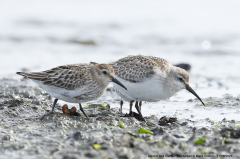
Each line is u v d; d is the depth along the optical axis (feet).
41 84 35.81
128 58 41.65
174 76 40.45
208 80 66.18
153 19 120.88
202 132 32.14
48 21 114.93
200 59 84.79
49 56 85.20
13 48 91.35
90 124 33.91
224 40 99.66
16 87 55.93
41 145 28.30
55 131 32.04
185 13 127.24
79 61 81.10
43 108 40.91
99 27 112.06
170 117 38.37
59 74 35.27
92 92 36.01
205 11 129.39
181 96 53.21
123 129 33.35
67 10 128.16
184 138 30.78
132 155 25.71
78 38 100.89
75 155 25.46
